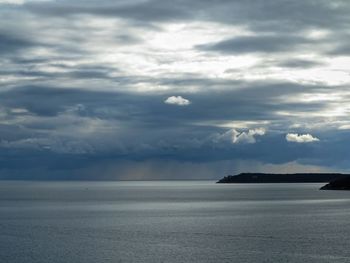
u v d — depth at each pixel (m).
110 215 131.25
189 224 107.56
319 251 71.75
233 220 116.69
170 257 67.75
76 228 100.00
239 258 66.94
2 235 89.38
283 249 73.44
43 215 131.00
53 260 66.19
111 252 71.38
